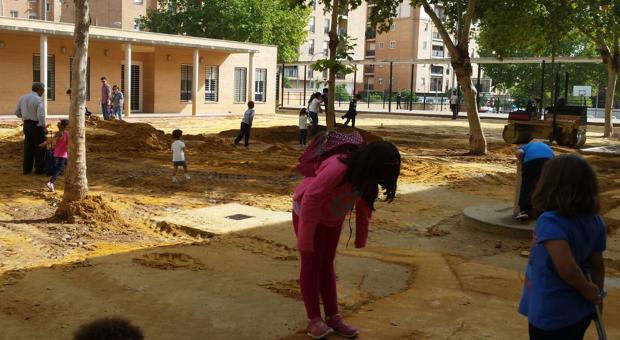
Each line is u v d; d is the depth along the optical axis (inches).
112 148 753.6
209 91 1624.0
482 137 839.1
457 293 255.3
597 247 130.1
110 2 2576.3
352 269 290.7
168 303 235.6
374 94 3186.5
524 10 908.6
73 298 239.5
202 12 2090.3
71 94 376.2
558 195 126.3
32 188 493.4
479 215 401.1
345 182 184.9
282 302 239.8
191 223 383.9
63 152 481.7
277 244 337.4
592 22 1137.4
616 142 1144.8
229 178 584.4
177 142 552.4
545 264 129.0
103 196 472.7
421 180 606.9
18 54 1256.8
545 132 1010.1
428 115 1887.3
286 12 2149.4
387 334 207.5
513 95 3196.4
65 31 1245.1
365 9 3472.0
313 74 3299.7
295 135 1000.2
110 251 313.0
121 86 1454.2
